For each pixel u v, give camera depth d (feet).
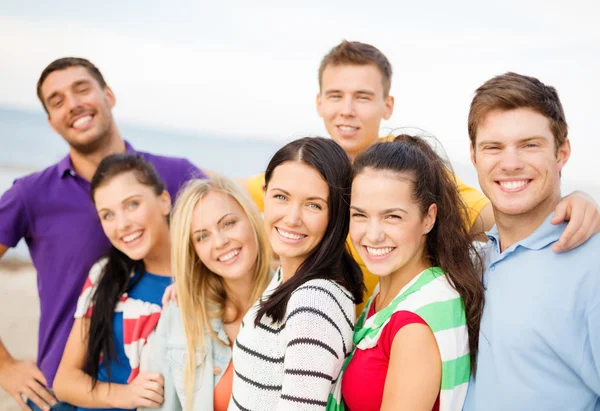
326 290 5.76
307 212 6.04
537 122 5.58
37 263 10.57
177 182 11.35
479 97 5.90
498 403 5.46
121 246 8.53
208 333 7.73
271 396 5.87
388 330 5.57
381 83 10.88
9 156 73.00
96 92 10.64
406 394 5.25
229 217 7.52
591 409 5.49
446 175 6.36
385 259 5.83
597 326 5.23
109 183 8.46
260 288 7.91
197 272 7.86
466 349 5.62
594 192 59.21
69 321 10.20
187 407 7.52
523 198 5.70
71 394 8.38
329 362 5.33
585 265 5.35
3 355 10.68
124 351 8.34
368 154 5.98
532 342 5.38
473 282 5.86
